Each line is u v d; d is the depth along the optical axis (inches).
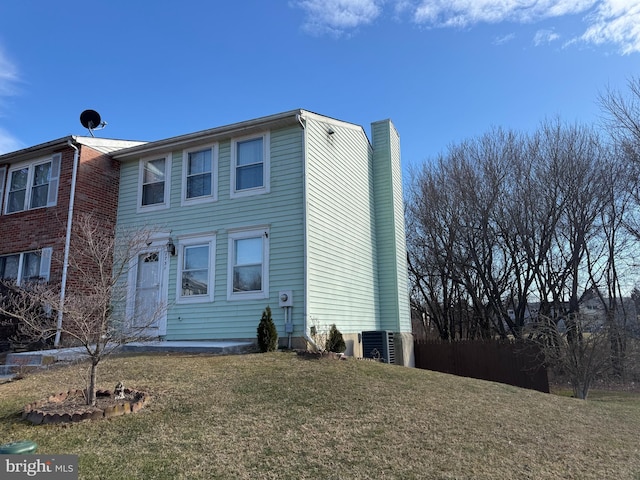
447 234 943.7
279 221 435.8
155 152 507.5
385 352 520.7
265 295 426.0
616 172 750.5
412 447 196.1
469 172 879.7
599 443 234.2
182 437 196.4
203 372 305.3
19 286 412.2
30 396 259.0
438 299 1050.7
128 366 322.7
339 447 191.5
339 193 519.2
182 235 475.2
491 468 181.0
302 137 444.1
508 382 632.4
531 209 812.0
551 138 808.9
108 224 502.3
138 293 475.8
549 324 657.0
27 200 522.0
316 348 404.5
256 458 177.6
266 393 262.2
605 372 606.2
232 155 470.6
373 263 619.2
